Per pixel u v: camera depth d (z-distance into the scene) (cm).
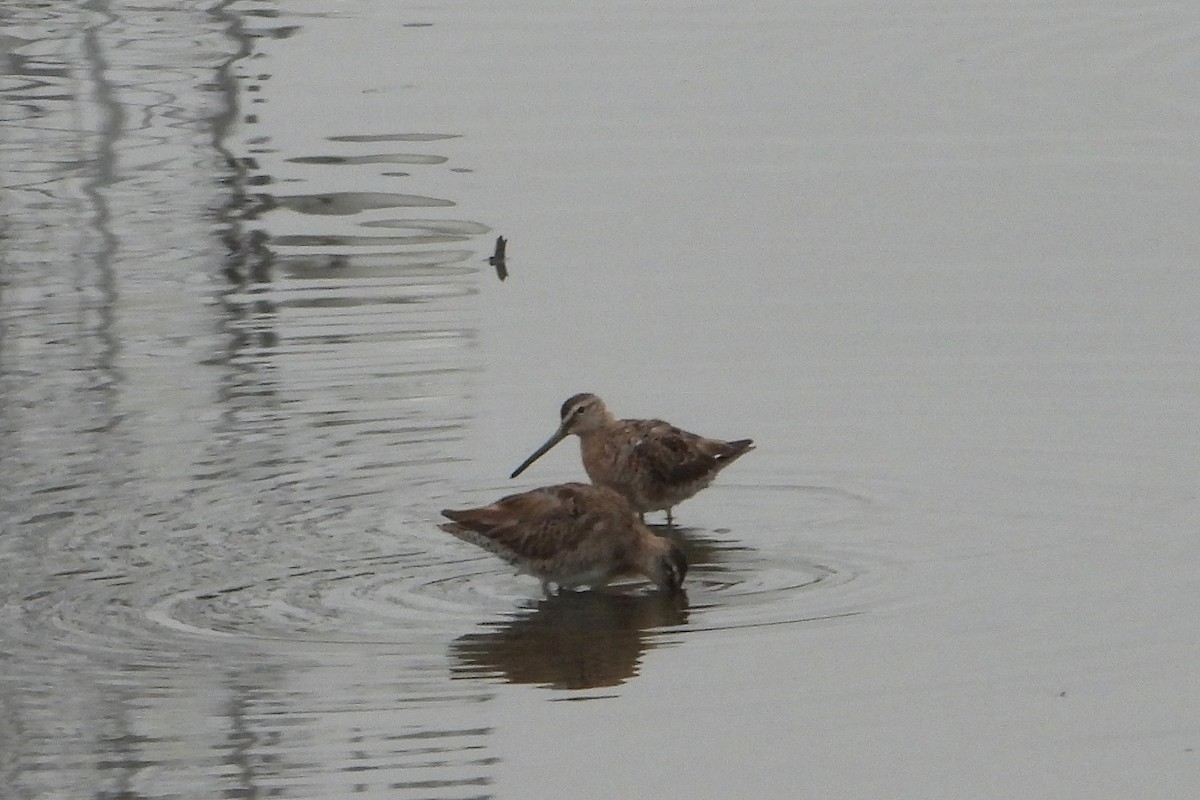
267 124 2375
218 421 1664
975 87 2483
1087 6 2780
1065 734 1182
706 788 1123
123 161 2269
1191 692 1225
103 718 1200
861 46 2625
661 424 1559
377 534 1484
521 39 2645
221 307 1911
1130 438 1630
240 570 1415
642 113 2408
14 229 2092
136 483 1546
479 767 1146
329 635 1321
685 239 2067
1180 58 2567
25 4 2773
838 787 1129
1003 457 1606
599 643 1316
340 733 1184
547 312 1902
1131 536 1462
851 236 2072
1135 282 1941
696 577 1429
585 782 1130
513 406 1705
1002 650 1288
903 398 1719
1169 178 2200
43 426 1648
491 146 2314
